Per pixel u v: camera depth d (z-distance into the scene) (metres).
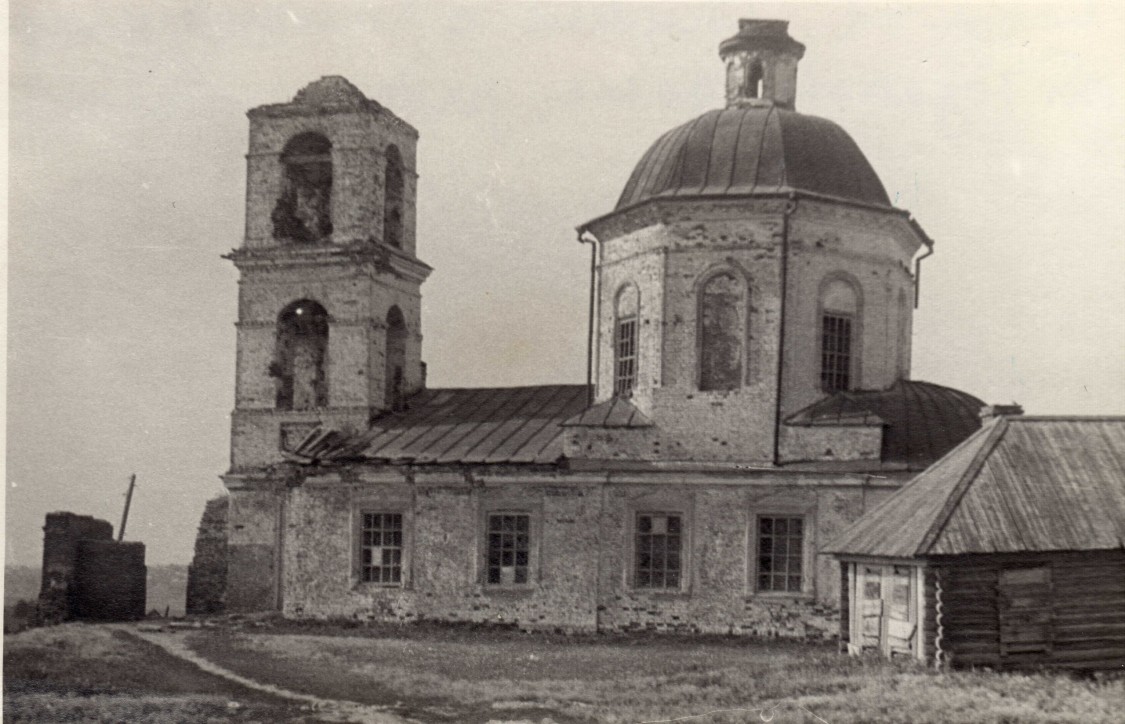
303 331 40.22
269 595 37.78
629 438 33.47
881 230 34.38
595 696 26.09
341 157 38.78
